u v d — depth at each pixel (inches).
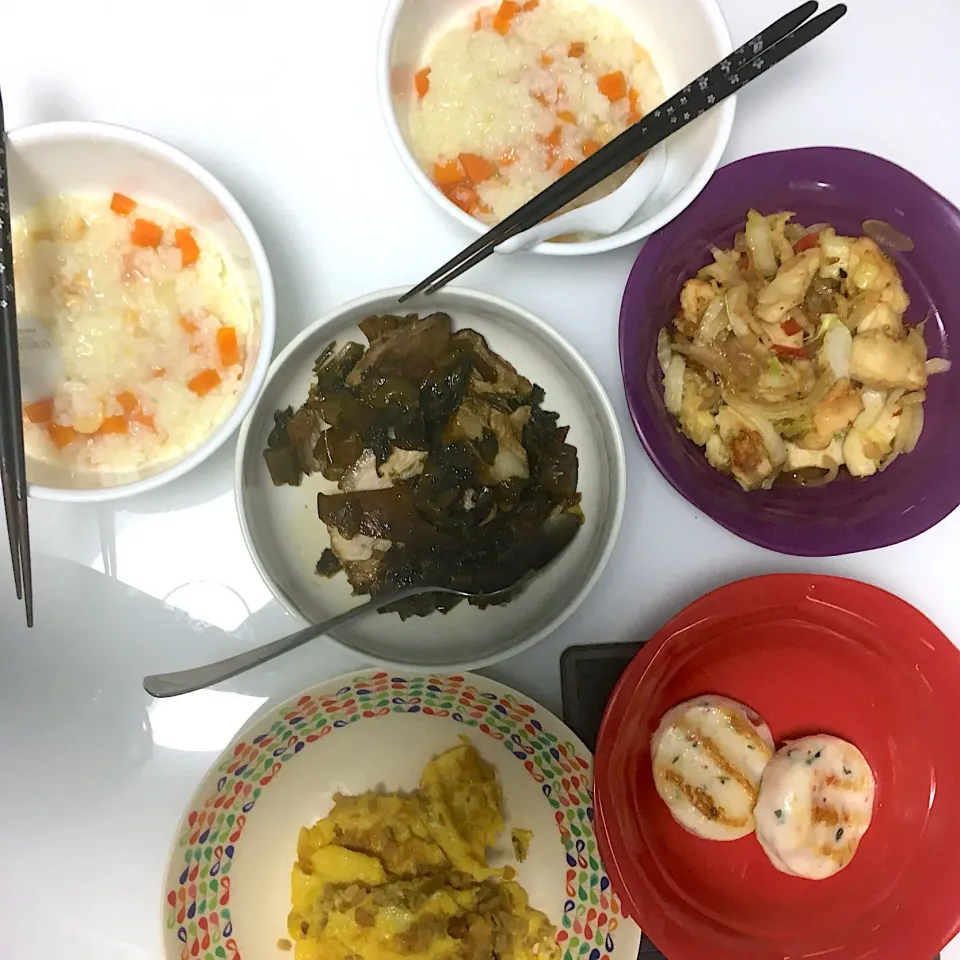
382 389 31.9
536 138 32.8
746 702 35.1
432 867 32.4
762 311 33.5
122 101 33.6
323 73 34.4
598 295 34.9
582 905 32.1
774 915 33.6
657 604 34.6
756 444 33.1
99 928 32.7
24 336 29.4
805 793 32.2
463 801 32.9
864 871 34.2
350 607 32.9
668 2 32.2
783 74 35.9
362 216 34.2
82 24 33.7
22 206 29.7
